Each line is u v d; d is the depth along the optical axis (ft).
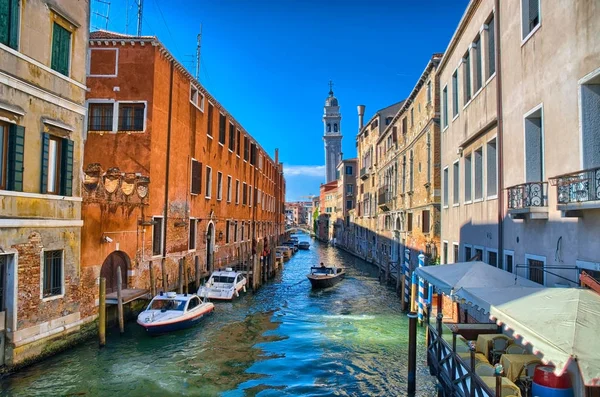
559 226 24.61
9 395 29.04
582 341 14.34
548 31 26.02
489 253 36.42
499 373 17.52
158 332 41.88
